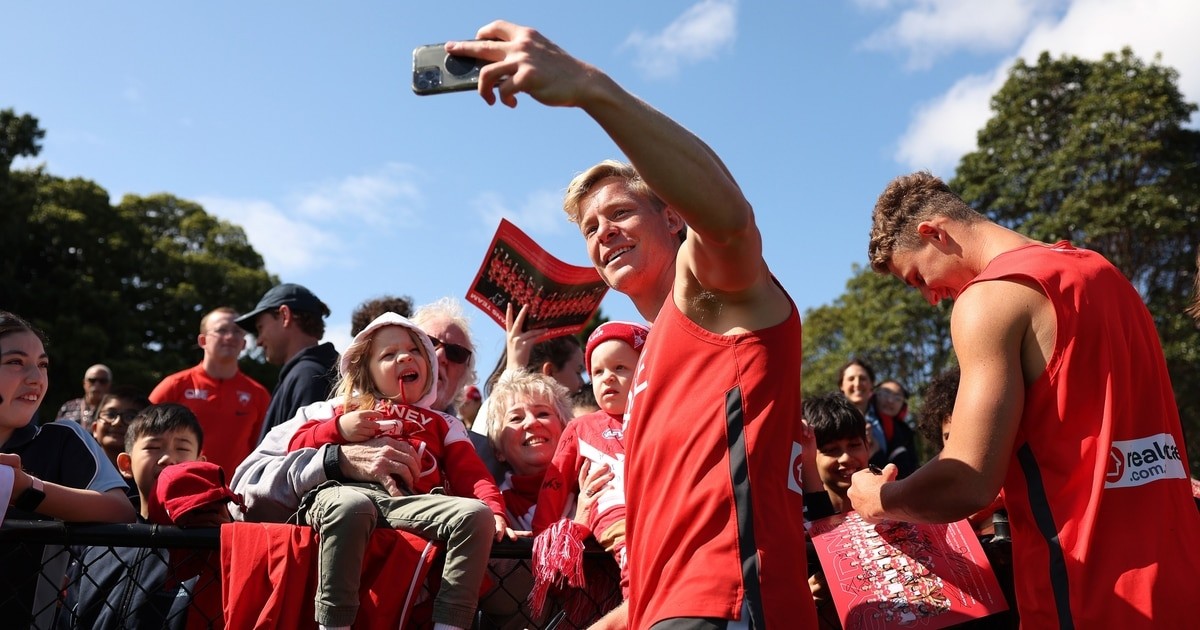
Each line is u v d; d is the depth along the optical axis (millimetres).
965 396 2070
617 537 2848
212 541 2828
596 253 2691
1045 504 2018
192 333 25891
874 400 6613
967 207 2445
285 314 5883
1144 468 2021
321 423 3178
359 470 2947
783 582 1845
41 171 25422
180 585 2955
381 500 2896
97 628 3000
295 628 2744
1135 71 25875
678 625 1836
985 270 2207
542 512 3178
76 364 21875
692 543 1890
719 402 1942
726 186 1764
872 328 26500
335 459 2969
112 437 4969
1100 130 24719
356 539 2756
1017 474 2082
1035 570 2016
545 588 2848
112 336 23516
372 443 3082
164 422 3883
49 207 24203
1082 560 1955
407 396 3283
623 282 2641
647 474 2016
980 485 2000
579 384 4828
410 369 3297
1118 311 2113
